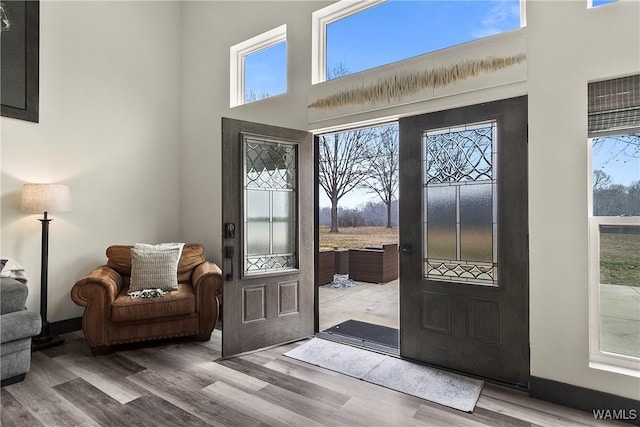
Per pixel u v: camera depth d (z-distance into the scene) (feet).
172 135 14.89
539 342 7.40
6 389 7.76
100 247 12.57
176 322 10.44
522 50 7.55
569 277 7.09
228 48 13.33
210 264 12.09
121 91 13.19
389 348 10.17
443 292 8.77
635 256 6.82
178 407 7.07
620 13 6.57
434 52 8.69
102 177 12.64
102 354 9.77
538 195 7.41
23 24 10.72
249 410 6.97
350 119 10.10
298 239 10.87
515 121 7.76
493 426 6.42
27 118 10.81
